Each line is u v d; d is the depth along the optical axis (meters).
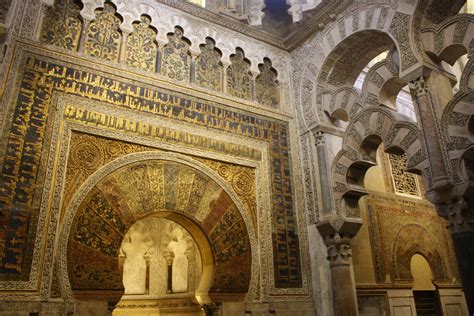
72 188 5.15
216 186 6.32
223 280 5.86
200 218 6.00
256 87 7.52
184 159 6.15
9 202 4.68
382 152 9.23
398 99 10.22
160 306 8.84
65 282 4.74
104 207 5.31
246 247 6.26
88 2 6.15
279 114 7.49
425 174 5.35
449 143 5.11
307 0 7.55
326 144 7.12
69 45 5.84
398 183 9.30
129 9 6.51
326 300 6.41
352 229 6.65
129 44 6.34
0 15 4.81
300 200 7.09
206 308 5.77
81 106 5.54
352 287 6.40
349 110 6.90
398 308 7.85
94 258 5.04
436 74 5.59
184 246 8.75
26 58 5.33
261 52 7.79
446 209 5.07
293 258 6.63
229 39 7.46
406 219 8.88
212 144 6.48
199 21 7.21
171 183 5.92
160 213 5.80
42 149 5.08
